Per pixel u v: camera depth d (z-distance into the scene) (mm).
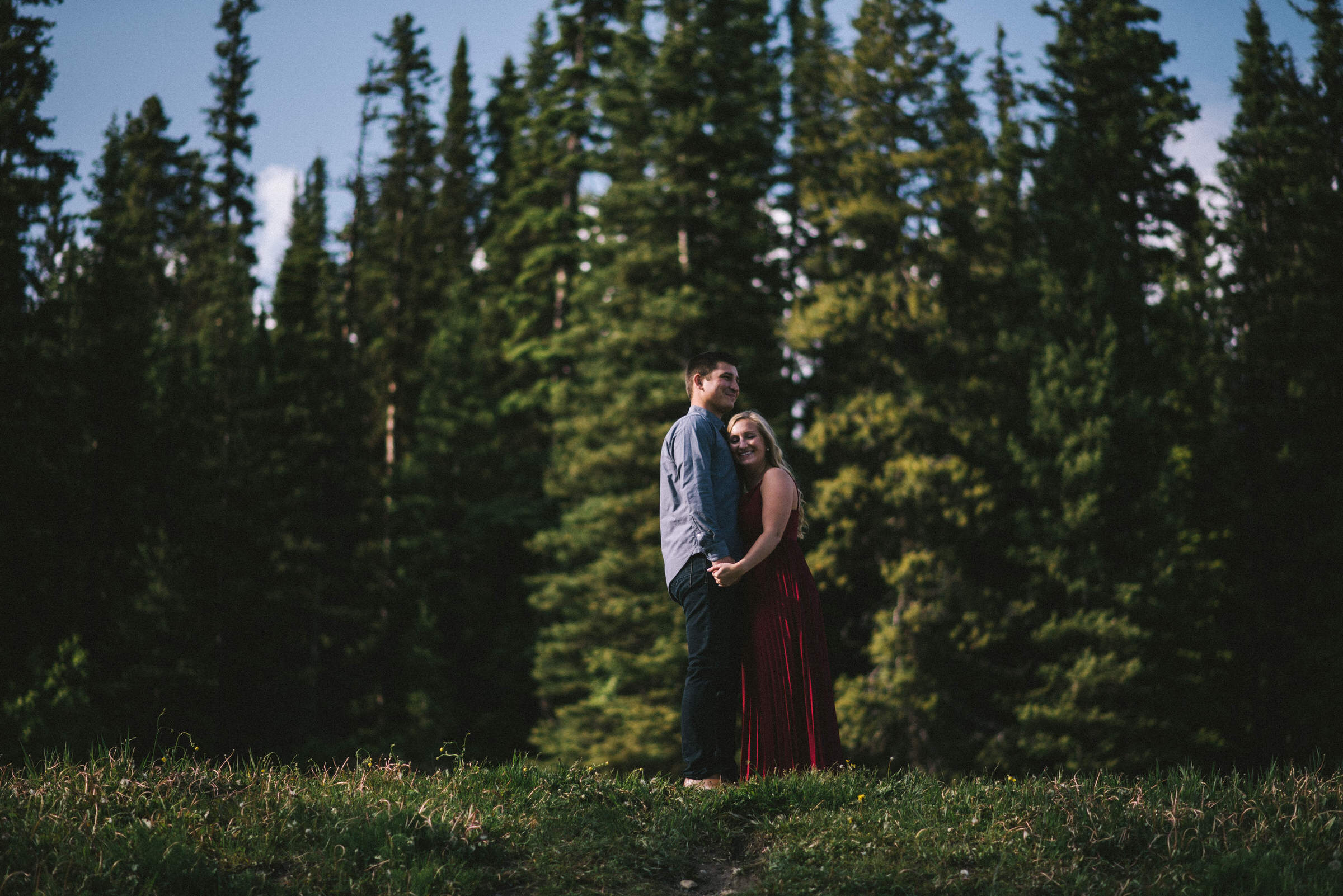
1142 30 25391
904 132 24672
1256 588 19594
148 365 23656
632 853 3713
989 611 21078
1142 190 24859
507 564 34969
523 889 3434
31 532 19359
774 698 4824
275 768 4523
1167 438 20484
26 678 17938
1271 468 19891
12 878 3137
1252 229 21297
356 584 31938
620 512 24297
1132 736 18422
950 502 21875
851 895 3369
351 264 41250
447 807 3867
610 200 25719
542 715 32844
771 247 26750
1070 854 3582
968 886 3389
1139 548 19188
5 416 19297
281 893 3256
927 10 24578
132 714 19938
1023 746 19125
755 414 5062
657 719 22406
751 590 4996
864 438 23562
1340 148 21625
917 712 21188
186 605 22109
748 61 26984
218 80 39750
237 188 39906
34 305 20375
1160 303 22141
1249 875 3338
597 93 27219
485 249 43656
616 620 24812
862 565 24047
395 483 34250
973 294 24203
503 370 38531
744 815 4137
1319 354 20172
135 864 3295
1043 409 20359
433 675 30531
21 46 20047
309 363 33812
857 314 23828
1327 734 18156
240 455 28688
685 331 24656
